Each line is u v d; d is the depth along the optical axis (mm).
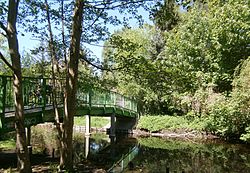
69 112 11484
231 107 21438
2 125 10141
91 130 34812
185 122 33438
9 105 11047
